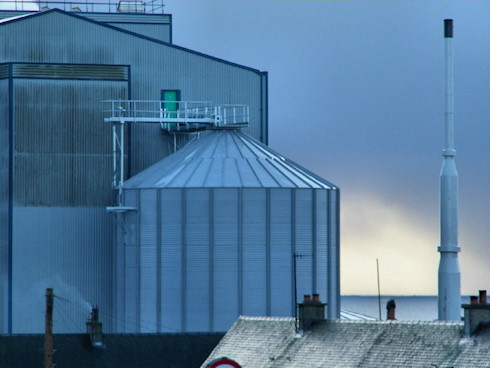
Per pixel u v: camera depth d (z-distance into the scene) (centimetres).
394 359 18638
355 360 19075
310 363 19662
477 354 17762
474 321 18212
